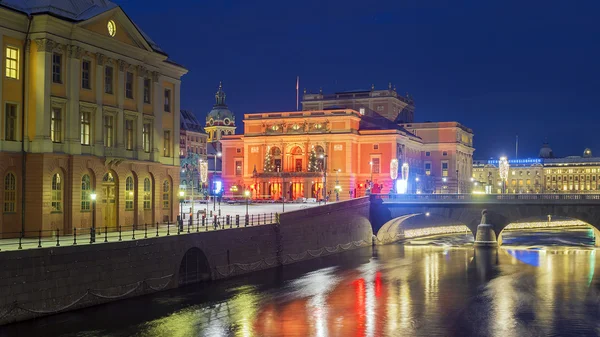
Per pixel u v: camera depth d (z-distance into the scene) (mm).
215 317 51438
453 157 175125
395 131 145875
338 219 97375
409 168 161125
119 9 67312
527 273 75688
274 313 53688
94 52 64375
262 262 75562
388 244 111125
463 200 105000
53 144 59656
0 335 42344
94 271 50719
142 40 71250
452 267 80500
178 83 80125
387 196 109188
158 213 74375
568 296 61938
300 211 85562
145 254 56281
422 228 133375
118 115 67750
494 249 100375
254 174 150125
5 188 57281
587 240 116938
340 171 145375
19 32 58562
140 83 71688
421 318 52844
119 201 67875
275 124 153125
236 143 159000
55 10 60531
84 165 62750
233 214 96125
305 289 64312
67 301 48188
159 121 75125
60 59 61156
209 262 65375
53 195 59969
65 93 61250
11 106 58250
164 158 77062
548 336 47531
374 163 147875
